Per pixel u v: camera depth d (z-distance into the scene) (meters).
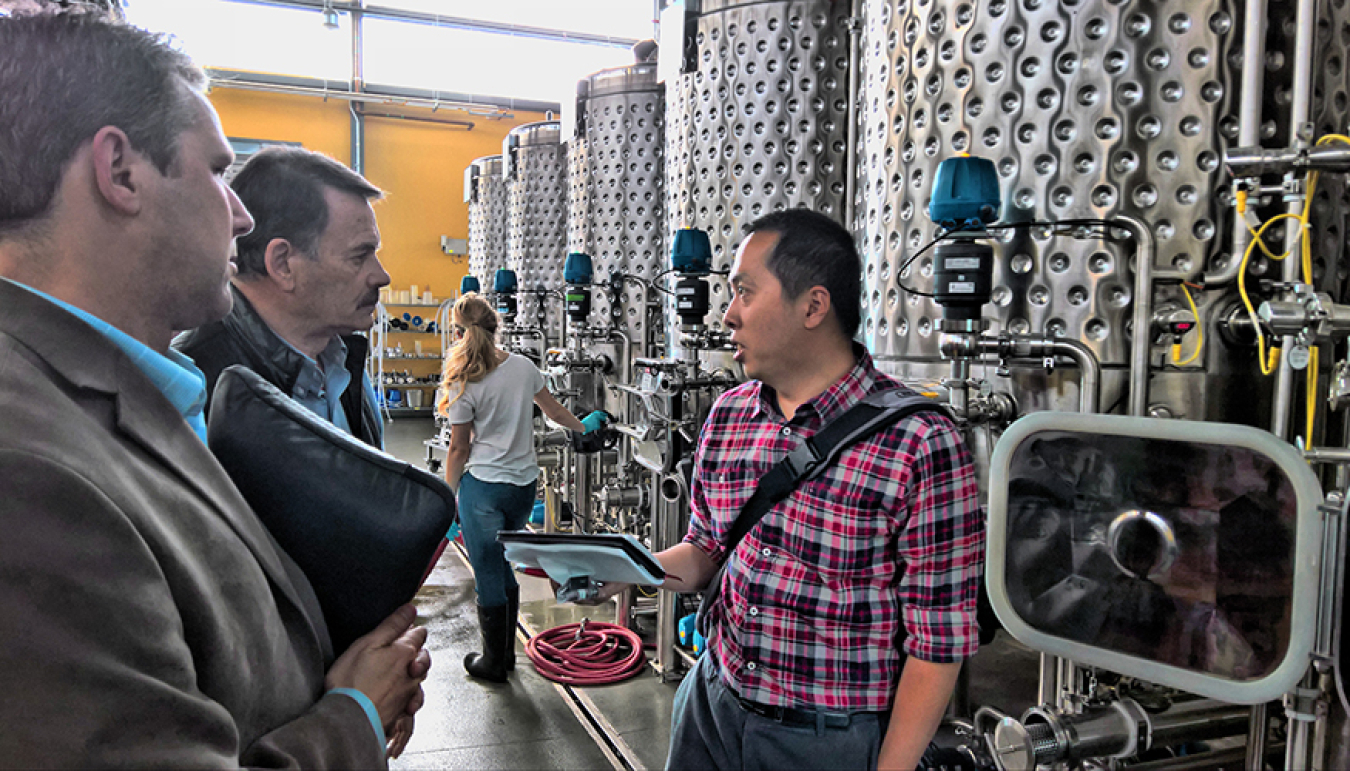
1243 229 1.58
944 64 1.89
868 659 1.08
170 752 0.48
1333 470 1.63
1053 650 1.20
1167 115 1.62
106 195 0.60
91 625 0.47
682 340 2.66
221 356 1.13
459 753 2.39
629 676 2.87
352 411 1.44
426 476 0.79
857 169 2.62
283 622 0.69
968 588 1.05
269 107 10.52
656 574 1.11
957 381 1.62
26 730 0.44
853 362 1.19
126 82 0.60
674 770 1.27
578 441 3.28
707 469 1.28
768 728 1.11
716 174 2.88
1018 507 1.23
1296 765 1.20
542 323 5.46
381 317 10.18
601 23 11.42
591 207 4.19
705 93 2.89
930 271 1.96
